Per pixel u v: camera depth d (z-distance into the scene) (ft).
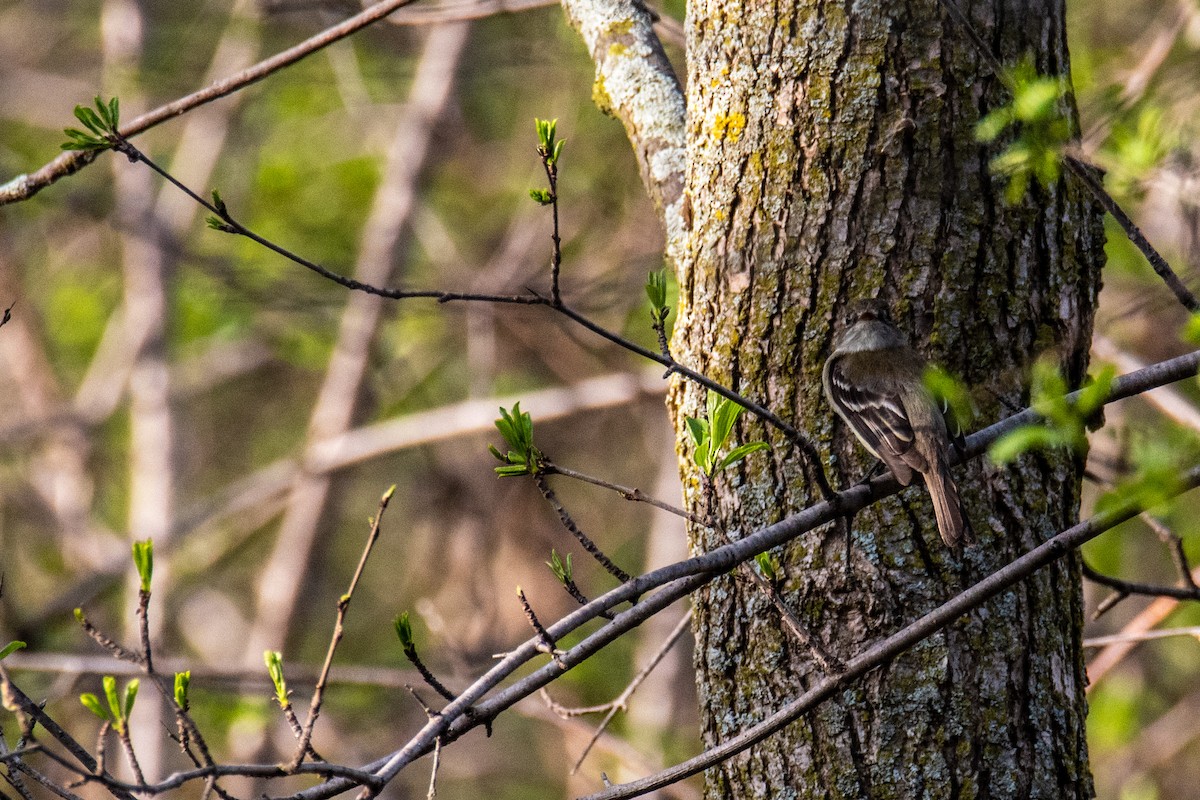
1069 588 18.95
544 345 56.80
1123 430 22.81
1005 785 17.44
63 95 67.87
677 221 21.33
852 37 18.79
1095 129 21.42
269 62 24.48
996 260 18.49
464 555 61.52
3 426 62.85
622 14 24.45
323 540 60.13
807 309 18.67
